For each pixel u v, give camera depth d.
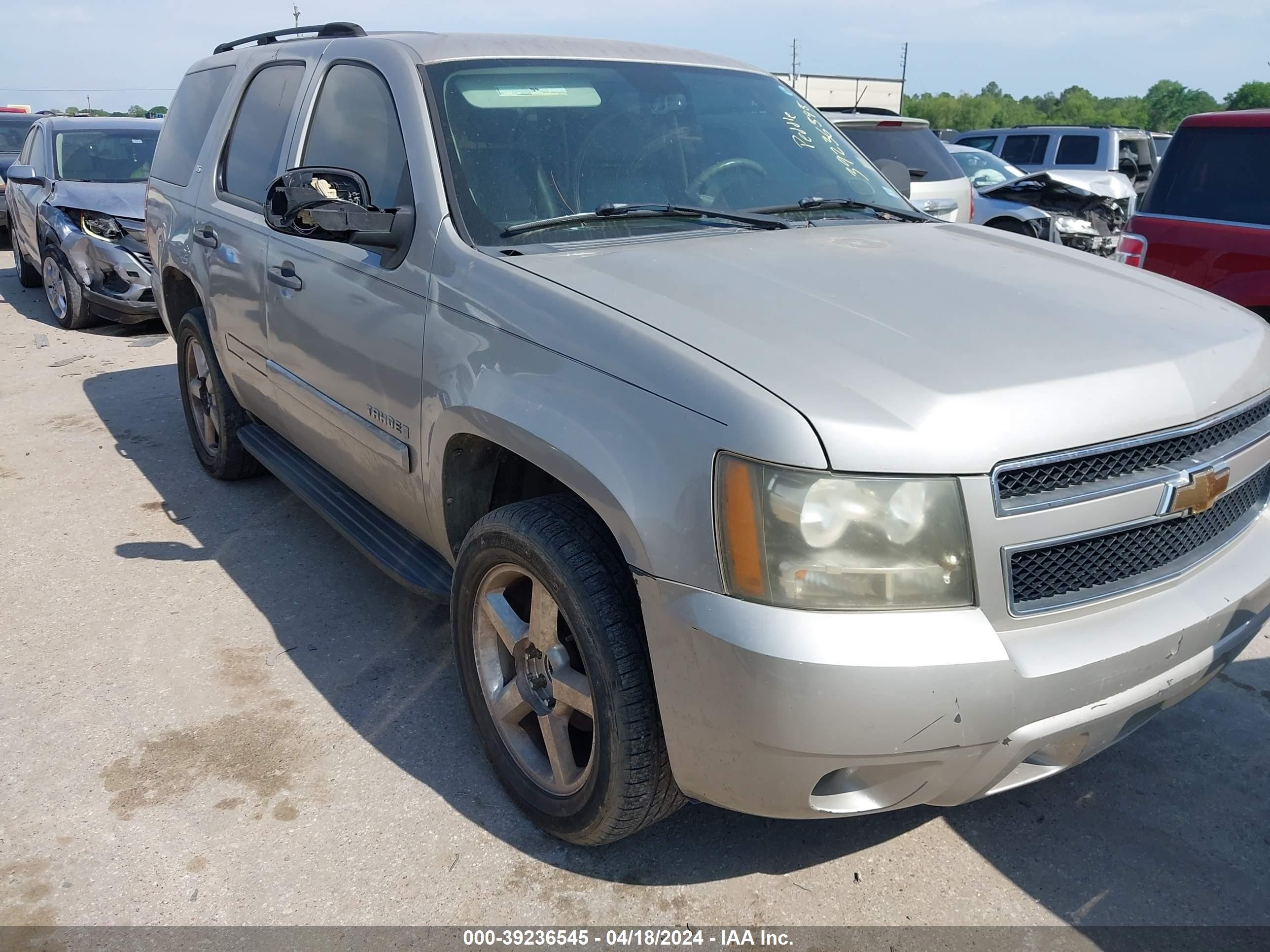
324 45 3.74
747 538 1.89
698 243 2.79
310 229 2.82
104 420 6.20
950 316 2.27
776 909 2.38
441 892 2.42
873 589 1.86
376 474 3.16
